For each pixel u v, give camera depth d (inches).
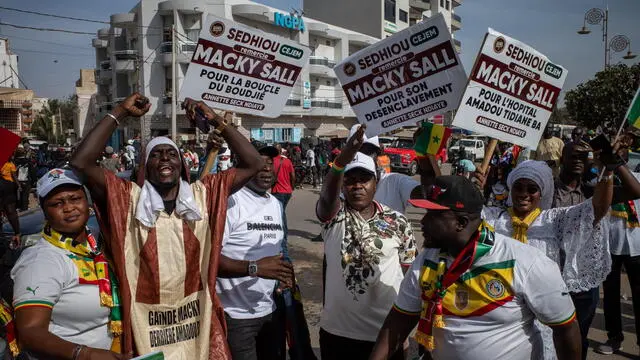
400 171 990.4
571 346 81.9
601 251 113.5
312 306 229.0
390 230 118.5
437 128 141.8
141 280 90.0
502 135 141.3
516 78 138.9
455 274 81.9
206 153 135.2
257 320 130.3
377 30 1849.2
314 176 810.8
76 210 87.7
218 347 95.5
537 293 79.6
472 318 81.7
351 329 117.6
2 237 205.2
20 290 81.3
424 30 135.8
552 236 117.3
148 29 1304.1
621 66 762.2
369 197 120.3
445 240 82.4
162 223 92.7
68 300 85.1
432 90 139.2
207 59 140.6
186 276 93.4
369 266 115.1
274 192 371.6
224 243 130.0
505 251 81.3
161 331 90.7
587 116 781.9
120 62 1379.2
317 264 303.3
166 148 93.6
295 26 1432.1
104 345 89.0
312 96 1612.9
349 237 117.2
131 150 879.7
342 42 1654.8
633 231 164.9
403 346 117.7
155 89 1325.0
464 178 84.1
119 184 92.7
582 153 138.8
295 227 431.2
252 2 1350.9
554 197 143.3
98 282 87.8
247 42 143.5
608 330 174.6
